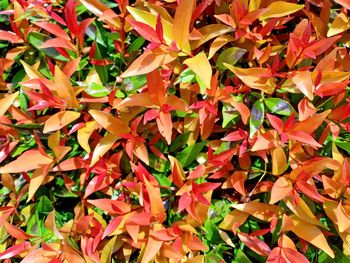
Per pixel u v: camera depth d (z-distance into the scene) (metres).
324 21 0.40
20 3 0.41
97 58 0.41
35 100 0.38
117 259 0.41
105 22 0.41
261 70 0.37
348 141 0.39
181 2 0.34
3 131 0.41
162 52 0.35
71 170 0.42
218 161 0.38
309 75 0.35
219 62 0.38
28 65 0.39
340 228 0.34
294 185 0.36
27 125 0.39
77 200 0.43
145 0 0.40
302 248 0.38
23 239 0.40
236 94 0.39
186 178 0.38
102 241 0.40
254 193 0.39
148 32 0.34
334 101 0.39
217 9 0.40
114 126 0.37
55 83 0.37
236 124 0.40
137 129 0.40
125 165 0.41
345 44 0.40
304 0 0.43
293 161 0.38
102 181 0.38
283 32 0.43
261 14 0.36
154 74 0.35
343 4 0.37
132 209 0.38
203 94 0.37
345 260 0.38
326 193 0.37
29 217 0.41
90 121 0.39
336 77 0.36
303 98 0.37
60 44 0.39
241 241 0.39
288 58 0.37
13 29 0.41
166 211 0.40
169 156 0.37
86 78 0.41
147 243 0.36
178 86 0.40
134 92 0.39
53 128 0.37
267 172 0.39
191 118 0.39
